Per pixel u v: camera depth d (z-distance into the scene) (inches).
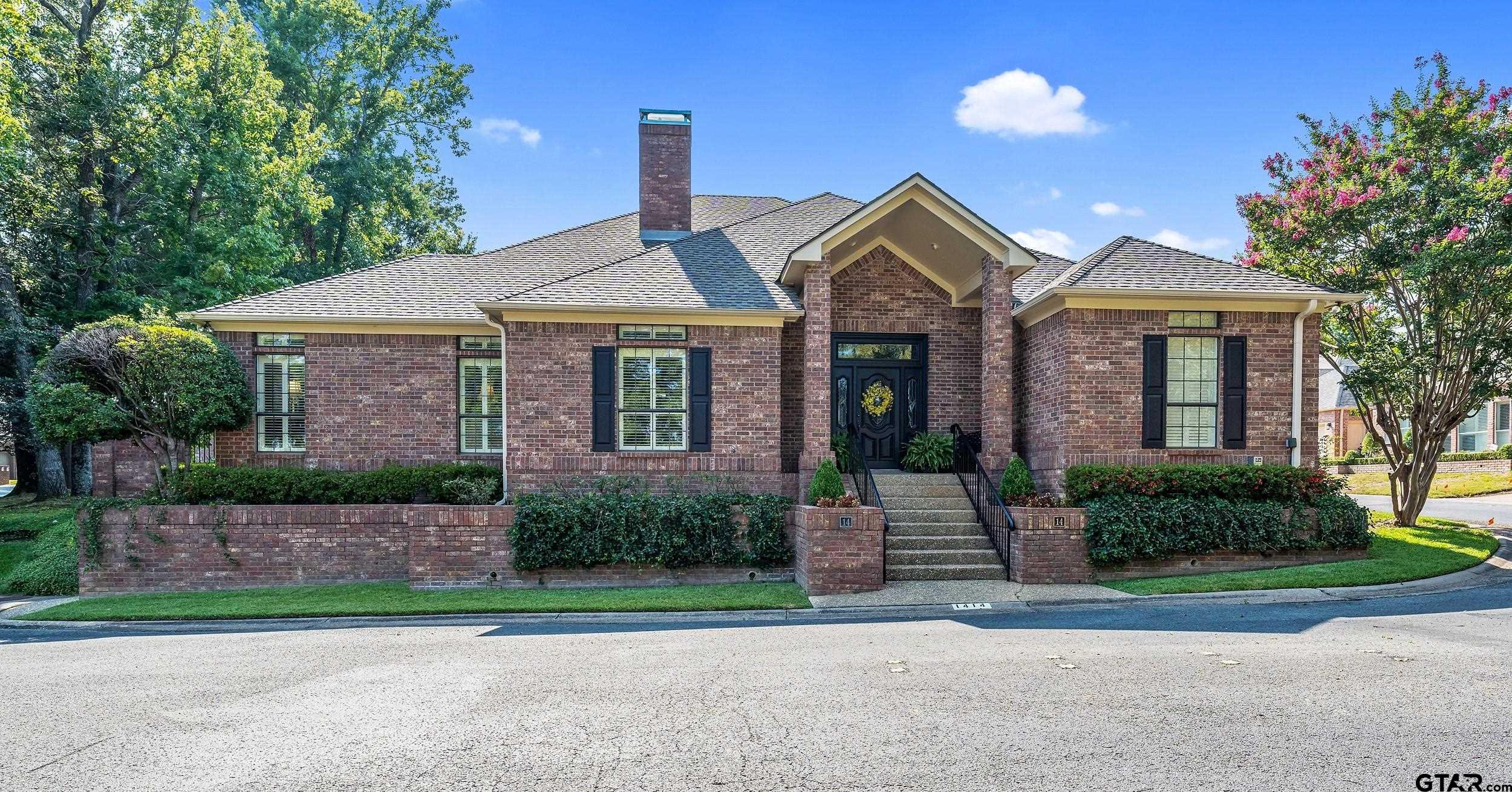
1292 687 245.1
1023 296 608.4
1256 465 514.9
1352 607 387.9
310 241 1332.4
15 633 416.5
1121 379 528.4
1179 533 478.6
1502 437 1182.3
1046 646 314.0
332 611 428.1
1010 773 183.6
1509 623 340.2
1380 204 589.9
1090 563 470.9
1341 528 494.3
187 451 590.6
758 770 188.4
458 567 492.1
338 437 586.6
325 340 586.6
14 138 820.6
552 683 270.2
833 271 617.3
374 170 1317.7
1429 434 620.4
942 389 622.8
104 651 348.2
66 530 655.1
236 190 949.8
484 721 228.1
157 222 963.3
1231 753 192.9
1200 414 535.5
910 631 355.6
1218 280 538.6
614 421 541.6
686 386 548.4
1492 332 584.4
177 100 925.8
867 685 258.5
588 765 193.3
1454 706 225.6
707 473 542.9
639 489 527.5
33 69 897.5
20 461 1023.0
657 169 749.9
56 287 944.3
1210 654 292.5
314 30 1315.2
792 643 332.2
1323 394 1534.2
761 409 548.1
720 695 250.4
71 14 1001.5
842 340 622.2
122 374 543.5
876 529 450.0
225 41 990.4
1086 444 525.0
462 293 625.3
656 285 565.0
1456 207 561.3
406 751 204.5
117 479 783.1
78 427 527.8
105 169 998.4
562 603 427.2
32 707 251.0
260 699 255.3
